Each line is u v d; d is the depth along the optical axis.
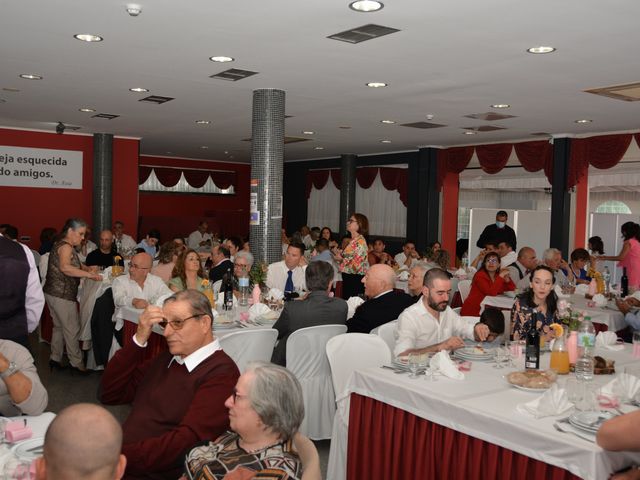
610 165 9.52
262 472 1.69
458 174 12.75
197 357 2.30
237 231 17.67
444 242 12.56
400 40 4.83
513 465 2.30
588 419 2.24
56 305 5.56
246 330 3.97
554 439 2.14
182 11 4.29
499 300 5.99
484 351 3.35
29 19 4.57
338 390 3.43
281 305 5.17
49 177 11.28
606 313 5.35
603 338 3.79
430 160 12.11
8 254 3.09
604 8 3.97
